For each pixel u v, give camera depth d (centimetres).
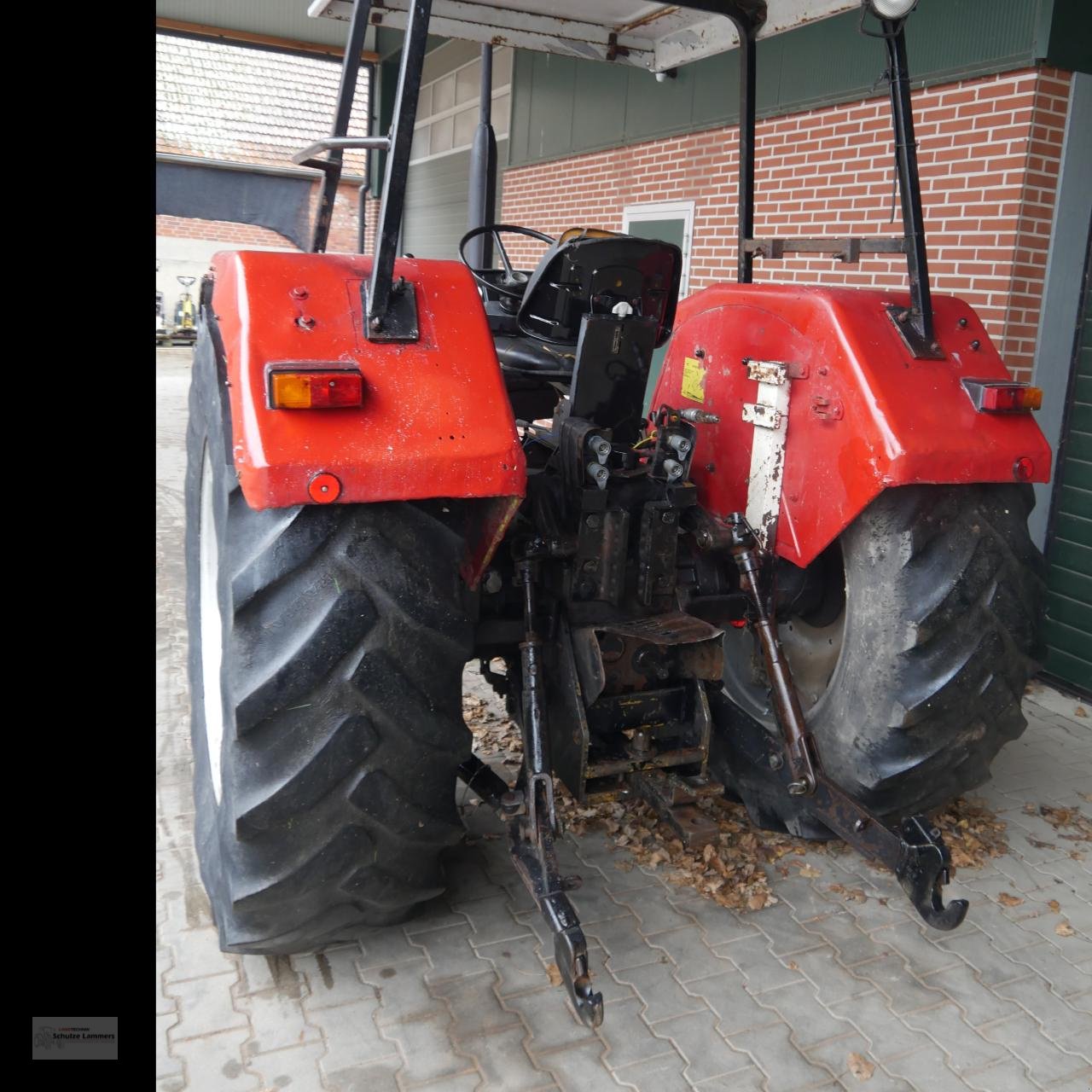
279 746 187
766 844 288
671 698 245
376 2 315
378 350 185
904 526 232
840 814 237
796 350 249
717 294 285
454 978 228
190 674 284
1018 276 425
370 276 194
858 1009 223
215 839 228
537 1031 212
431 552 187
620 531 238
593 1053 207
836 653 275
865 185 508
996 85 426
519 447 185
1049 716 398
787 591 272
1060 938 252
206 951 234
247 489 172
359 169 1156
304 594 181
